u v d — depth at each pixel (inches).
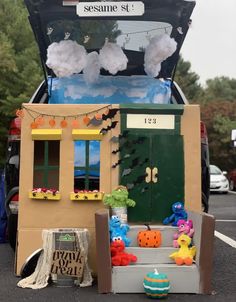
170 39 139.7
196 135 121.1
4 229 164.6
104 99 141.7
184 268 106.1
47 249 110.4
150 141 120.2
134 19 134.3
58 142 123.1
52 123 119.7
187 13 134.2
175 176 120.3
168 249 110.7
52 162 123.3
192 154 121.0
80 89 141.2
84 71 138.3
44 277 111.0
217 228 208.4
